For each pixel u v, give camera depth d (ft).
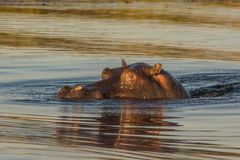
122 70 134.00
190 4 406.00
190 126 108.37
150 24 291.79
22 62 186.80
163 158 86.22
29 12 325.01
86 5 372.38
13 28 264.52
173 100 131.54
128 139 97.76
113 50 214.28
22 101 128.88
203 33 264.72
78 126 106.42
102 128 105.40
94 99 127.65
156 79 133.90
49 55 201.26
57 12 329.11
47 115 114.83
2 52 205.77
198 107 126.11
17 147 90.02
